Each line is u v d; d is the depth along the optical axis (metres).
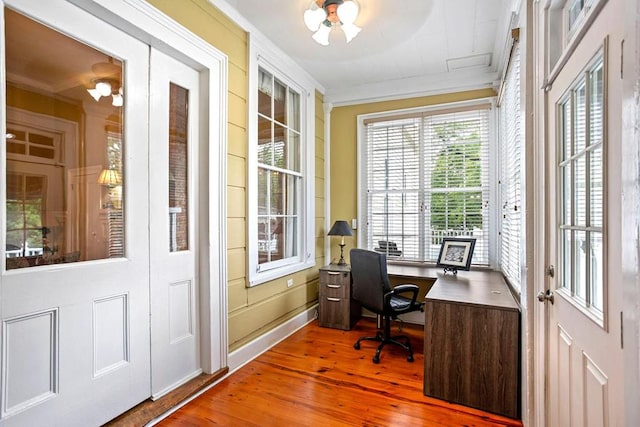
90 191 1.78
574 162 1.35
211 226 2.43
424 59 3.33
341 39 2.94
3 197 1.43
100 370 1.79
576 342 1.29
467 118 3.67
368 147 4.13
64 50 1.66
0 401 1.40
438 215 3.79
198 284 2.43
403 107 3.92
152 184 2.10
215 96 2.46
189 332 2.36
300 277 3.69
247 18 2.67
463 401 2.19
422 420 2.03
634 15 0.69
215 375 2.44
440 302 2.27
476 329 2.16
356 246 4.14
